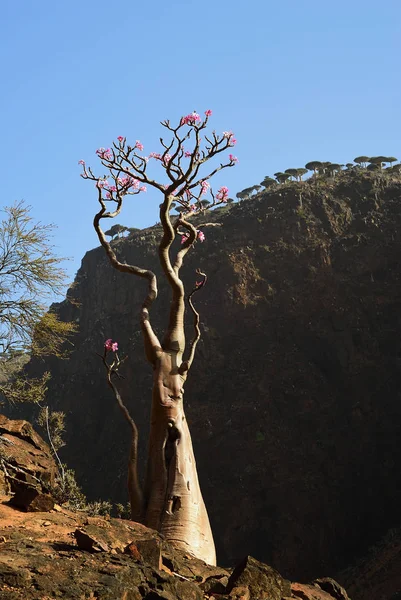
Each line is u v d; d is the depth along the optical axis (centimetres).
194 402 11281
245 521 10056
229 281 12200
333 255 12369
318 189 13512
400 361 11175
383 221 12731
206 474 10631
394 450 10506
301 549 9712
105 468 11419
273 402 11062
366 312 11806
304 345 11700
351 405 10950
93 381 12350
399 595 7131
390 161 15300
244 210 13488
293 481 10262
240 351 11662
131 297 13012
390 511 10000
